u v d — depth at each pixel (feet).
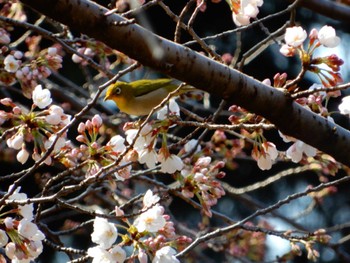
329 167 26.63
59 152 22.84
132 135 22.29
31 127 21.75
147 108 33.12
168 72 20.70
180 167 22.17
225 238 42.45
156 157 22.21
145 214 20.26
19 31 56.13
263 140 22.54
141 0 23.08
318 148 22.72
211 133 58.03
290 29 20.62
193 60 20.70
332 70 20.99
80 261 23.22
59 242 28.48
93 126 22.45
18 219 23.56
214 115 26.94
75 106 44.78
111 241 20.42
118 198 37.70
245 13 21.27
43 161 21.15
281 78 22.18
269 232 27.25
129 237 20.68
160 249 20.35
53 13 19.22
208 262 42.55
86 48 34.19
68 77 61.16
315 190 26.27
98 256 20.43
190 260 42.27
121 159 21.39
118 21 19.61
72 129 50.29
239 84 21.30
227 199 64.23
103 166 22.38
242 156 42.19
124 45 19.94
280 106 21.75
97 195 40.57
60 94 44.62
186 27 21.52
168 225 20.98
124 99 32.76
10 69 26.94
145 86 32.63
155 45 20.11
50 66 27.50
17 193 21.86
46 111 21.84
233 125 21.75
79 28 19.57
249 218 26.30
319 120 22.30
